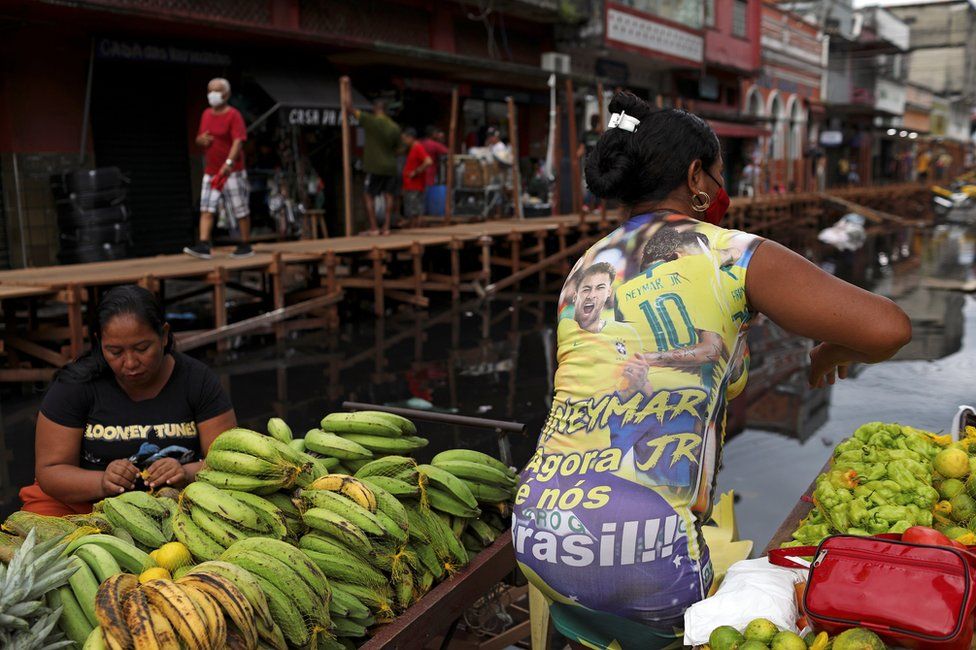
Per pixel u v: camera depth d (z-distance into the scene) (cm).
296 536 228
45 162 1213
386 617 216
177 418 289
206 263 882
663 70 2819
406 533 225
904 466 254
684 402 177
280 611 191
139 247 1373
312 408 613
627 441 178
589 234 1579
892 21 5966
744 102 3525
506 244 1404
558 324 200
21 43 1172
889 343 170
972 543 206
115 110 1321
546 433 196
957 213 3488
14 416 602
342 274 1175
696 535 179
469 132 2020
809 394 665
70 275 784
